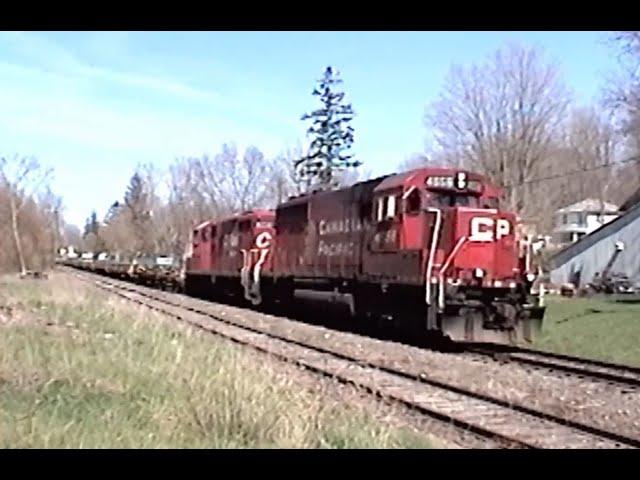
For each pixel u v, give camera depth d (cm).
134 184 14862
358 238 2600
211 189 11500
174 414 1027
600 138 8950
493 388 1485
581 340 2330
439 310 2088
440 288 2091
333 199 2880
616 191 10106
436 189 2256
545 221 7219
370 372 1670
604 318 2970
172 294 5291
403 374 1616
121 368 1369
